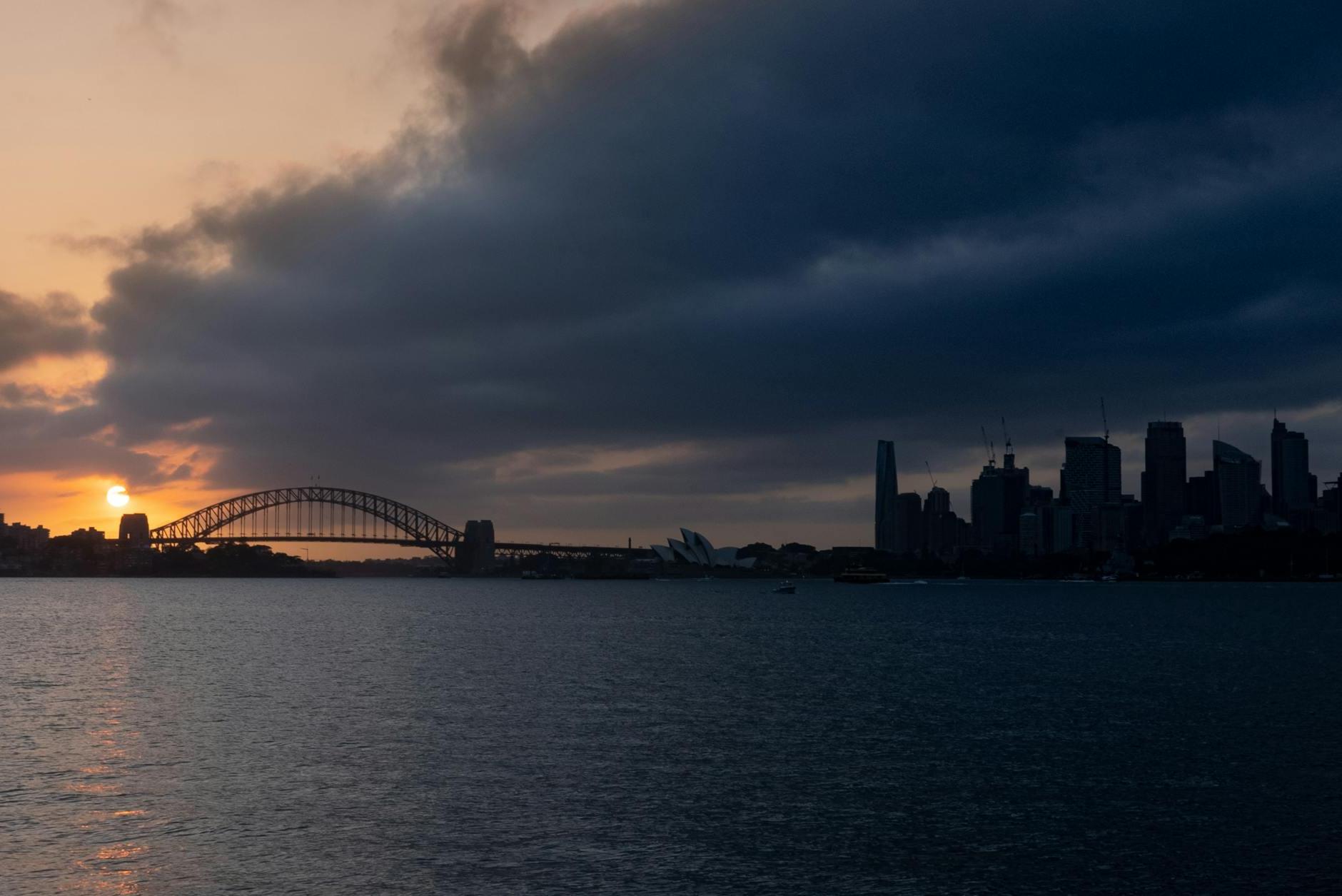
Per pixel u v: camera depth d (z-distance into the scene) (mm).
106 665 98938
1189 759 52500
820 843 38562
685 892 33781
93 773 48969
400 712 67125
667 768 50031
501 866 36094
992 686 81125
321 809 42750
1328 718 65125
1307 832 40000
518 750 54312
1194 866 36344
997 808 43125
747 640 132375
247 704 71062
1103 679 86438
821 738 57938
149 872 35500
